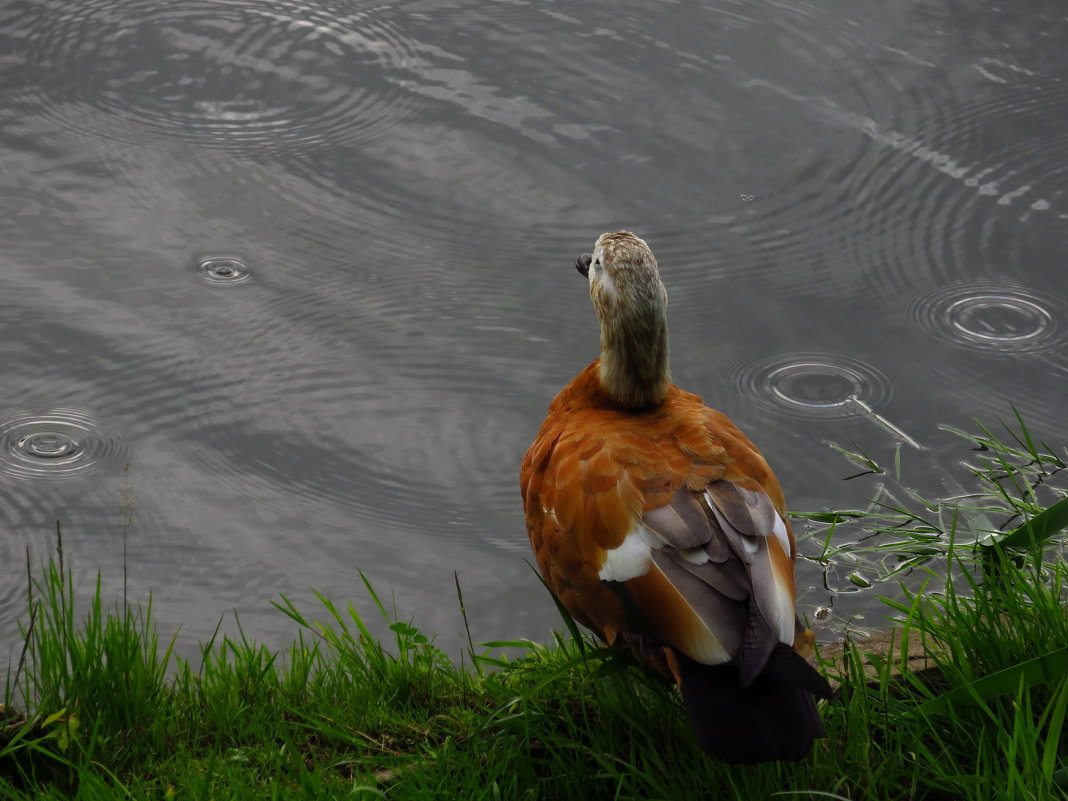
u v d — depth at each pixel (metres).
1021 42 13.50
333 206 11.05
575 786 4.85
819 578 7.73
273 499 8.45
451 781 4.84
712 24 13.73
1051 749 4.25
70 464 8.62
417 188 11.27
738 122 12.16
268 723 5.36
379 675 5.71
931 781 4.67
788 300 10.22
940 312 10.09
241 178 11.33
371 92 12.48
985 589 5.65
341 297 10.12
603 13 13.85
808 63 13.08
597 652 4.96
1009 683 4.70
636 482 4.72
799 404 9.24
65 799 4.79
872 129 12.12
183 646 7.27
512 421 9.08
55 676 5.45
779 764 4.77
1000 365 9.59
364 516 8.34
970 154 11.80
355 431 8.99
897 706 5.06
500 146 11.78
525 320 9.97
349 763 5.11
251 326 9.84
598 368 5.50
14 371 9.30
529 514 5.21
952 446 8.82
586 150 11.75
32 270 10.24
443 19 13.70
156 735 5.27
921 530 7.79
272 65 12.84
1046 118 12.30
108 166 11.41
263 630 7.43
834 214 11.11
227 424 9.01
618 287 5.20
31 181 11.21
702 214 11.05
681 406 5.35
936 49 13.37
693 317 10.04
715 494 4.65
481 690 5.62
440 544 8.14
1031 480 8.36
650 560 4.50
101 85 12.51
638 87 12.62
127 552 8.01
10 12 13.59
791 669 4.13
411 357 9.62
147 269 10.34
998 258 10.64
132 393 9.23
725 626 4.27
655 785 4.66
